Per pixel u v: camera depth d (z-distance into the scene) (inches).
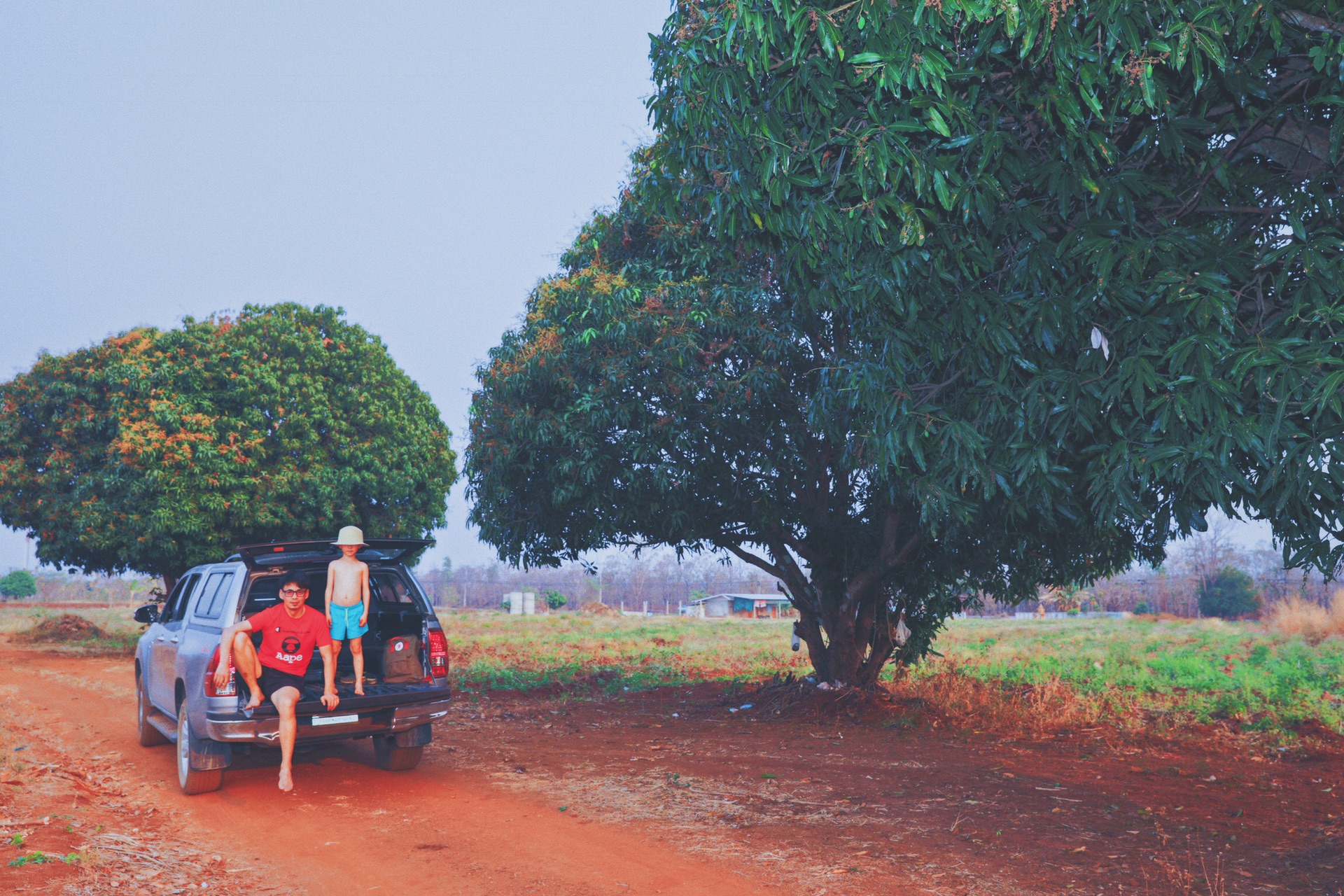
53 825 258.4
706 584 3991.1
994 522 485.4
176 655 351.9
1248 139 220.5
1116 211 227.5
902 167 203.8
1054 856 248.2
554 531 565.0
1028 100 214.4
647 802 316.2
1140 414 207.8
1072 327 219.1
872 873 231.6
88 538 954.7
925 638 612.1
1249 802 326.6
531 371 510.3
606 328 492.4
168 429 965.2
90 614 2208.4
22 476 1037.2
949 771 378.3
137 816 291.4
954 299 242.4
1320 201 200.5
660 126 262.4
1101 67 187.6
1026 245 227.9
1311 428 178.9
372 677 355.6
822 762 399.5
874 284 242.2
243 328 1048.8
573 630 1755.7
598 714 585.9
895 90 192.5
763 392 488.4
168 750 423.2
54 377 1053.8
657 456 500.7
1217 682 668.7
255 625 308.2
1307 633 1162.0
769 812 299.7
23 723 486.9
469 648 1184.2
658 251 552.7
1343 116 186.4
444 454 1200.2
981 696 588.4
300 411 1035.3
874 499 550.0
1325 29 183.3
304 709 311.0
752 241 278.8
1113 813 303.9
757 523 547.5
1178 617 2075.5
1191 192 235.8
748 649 1156.5
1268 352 182.2
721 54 223.8
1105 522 212.5
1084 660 850.1
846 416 387.9
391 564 361.7
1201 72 196.7
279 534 1039.0
